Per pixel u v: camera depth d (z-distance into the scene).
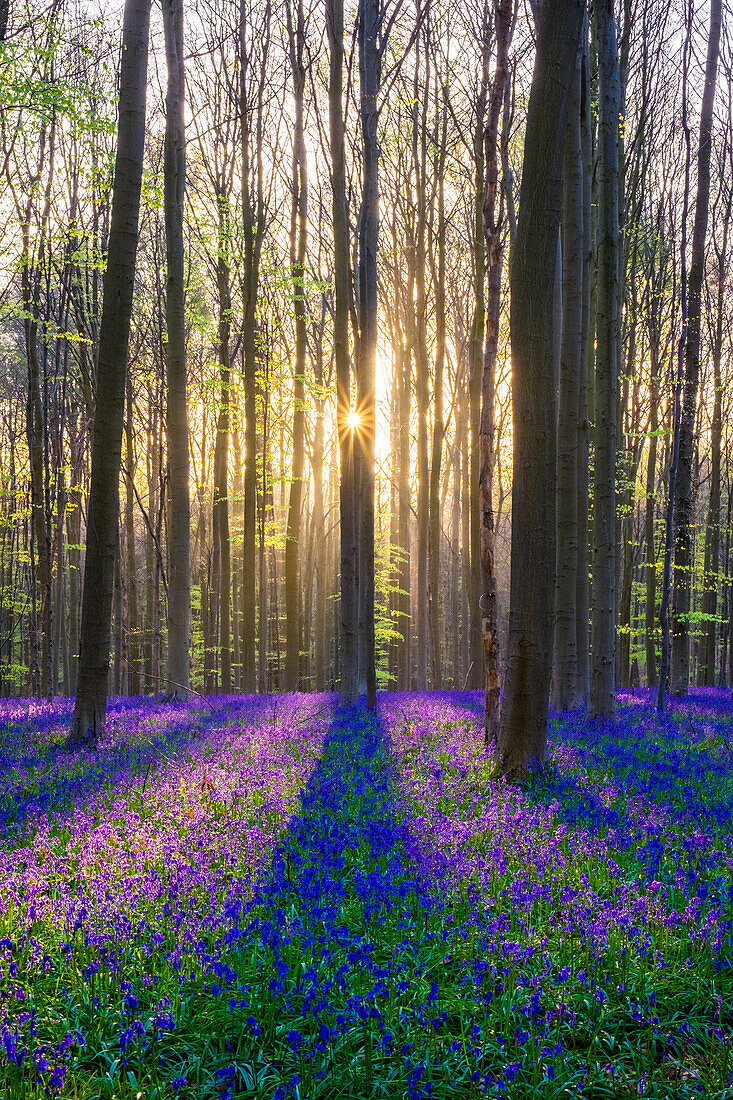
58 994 4.16
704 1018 4.22
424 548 25.12
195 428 37.94
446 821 6.81
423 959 4.60
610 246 14.95
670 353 27.52
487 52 20.92
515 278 9.29
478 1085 3.57
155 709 16.06
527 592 9.06
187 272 24.67
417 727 12.82
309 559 39.09
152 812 7.32
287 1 23.23
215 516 30.72
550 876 5.70
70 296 18.30
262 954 4.53
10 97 11.84
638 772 9.26
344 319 17.14
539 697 9.01
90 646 11.47
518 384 9.23
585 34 14.21
